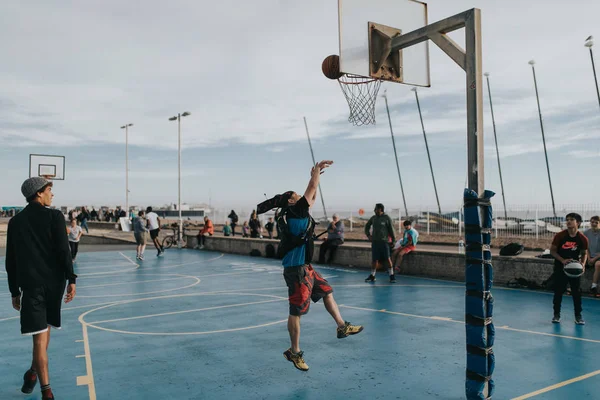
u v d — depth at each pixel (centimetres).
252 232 2419
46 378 414
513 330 697
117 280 1280
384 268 1412
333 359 562
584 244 730
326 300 511
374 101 632
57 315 425
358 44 537
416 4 580
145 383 488
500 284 1127
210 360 564
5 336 697
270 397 447
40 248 414
